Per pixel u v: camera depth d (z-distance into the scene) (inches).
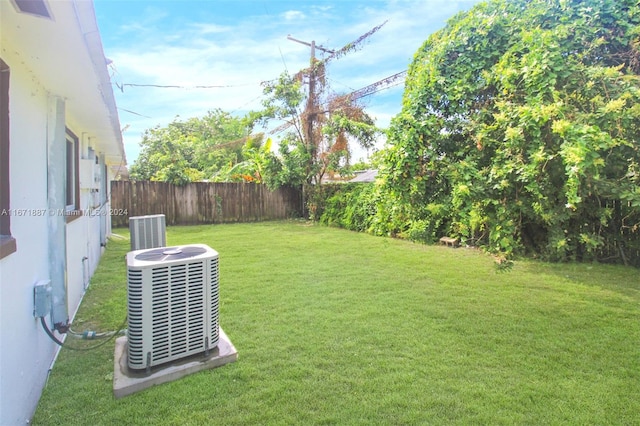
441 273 215.8
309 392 94.3
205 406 88.3
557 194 157.2
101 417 84.1
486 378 101.8
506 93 132.5
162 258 104.5
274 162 529.7
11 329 74.6
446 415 85.6
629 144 158.7
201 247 118.7
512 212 130.5
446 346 121.2
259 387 96.5
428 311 152.9
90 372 103.8
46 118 111.5
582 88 149.3
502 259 130.0
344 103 479.5
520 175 121.0
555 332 132.9
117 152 275.7
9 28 69.2
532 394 94.1
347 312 151.0
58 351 116.4
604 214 220.2
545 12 169.6
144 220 174.9
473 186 121.6
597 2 182.9
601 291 182.1
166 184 487.5
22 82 88.9
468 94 140.0
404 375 102.7
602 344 123.3
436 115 139.3
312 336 127.7
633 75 166.2
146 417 84.3
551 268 227.3
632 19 186.1
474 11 170.6
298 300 165.5
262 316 145.9
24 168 90.2
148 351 99.0
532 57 126.0
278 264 237.5
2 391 68.8
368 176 620.7
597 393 94.9
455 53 147.7
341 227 452.8
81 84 104.3
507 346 121.6
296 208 581.9
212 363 106.6
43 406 88.1
